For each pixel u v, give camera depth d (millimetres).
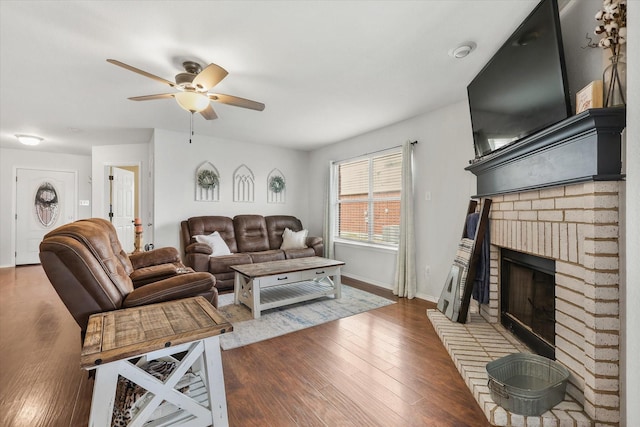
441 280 3426
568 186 1552
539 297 1988
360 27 1939
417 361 2104
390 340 2453
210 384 1403
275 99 3176
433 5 1738
